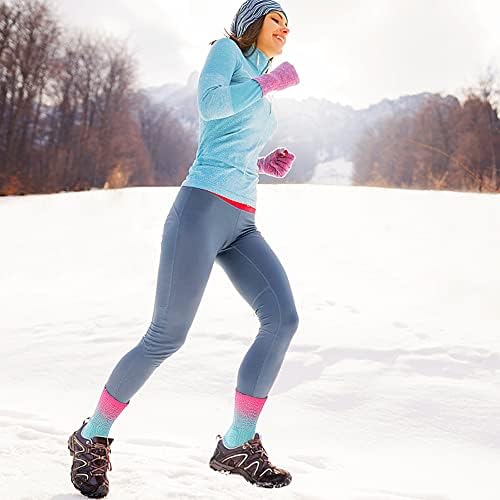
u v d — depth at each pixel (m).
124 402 1.98
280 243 6.96
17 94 28.20
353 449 2.71
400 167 40.28
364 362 3.48
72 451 2.00
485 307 4.39
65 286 5.90
